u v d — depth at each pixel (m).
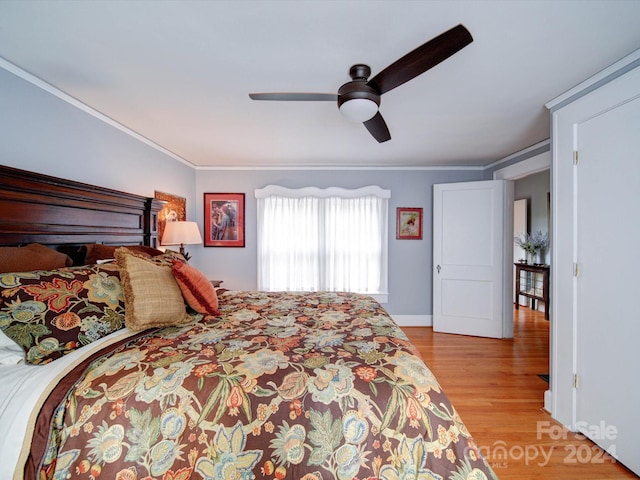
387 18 1.23
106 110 2.16
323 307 1.95
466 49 1.45
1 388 0.93
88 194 1.93
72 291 1.24
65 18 1.22
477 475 0.88
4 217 1.42
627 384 1.49
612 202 1.56
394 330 1.48
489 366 2.74
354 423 0.91
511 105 2.10
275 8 1.17
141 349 1.17
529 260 5.04
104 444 0.89
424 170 4.02
